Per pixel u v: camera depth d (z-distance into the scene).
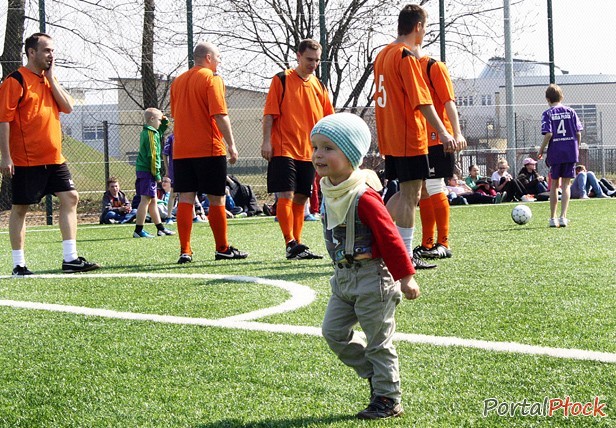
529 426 2.54
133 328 4.24
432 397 2.86
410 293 2.67
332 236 2.79
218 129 7.39
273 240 9.70
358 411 2.77
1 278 6.62
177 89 7.44
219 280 5.96
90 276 6.53
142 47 18.52
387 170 6.49
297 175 7.51
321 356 3.48
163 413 2.81
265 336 3.91
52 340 4.03
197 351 3.66
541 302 4.55
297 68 7.63
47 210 15.00
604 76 35.31
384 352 2.71
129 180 18.05
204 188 7.42
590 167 22.98
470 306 4.50
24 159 6.73
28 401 3.03
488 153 19.56
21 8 16.53
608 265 6.04
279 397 2.94
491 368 3.18
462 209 14.41
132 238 10.77
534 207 14.28
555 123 9.73
